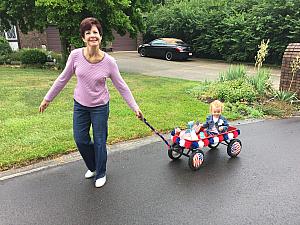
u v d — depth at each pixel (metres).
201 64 17.38
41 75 11.42
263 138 5.36
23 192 3.48
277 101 7.87
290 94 8.12
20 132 5.16
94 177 3.83
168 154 4.38
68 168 4.05
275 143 5.13
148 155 4.53
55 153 4.40
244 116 6.74
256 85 8.45
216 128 4.42
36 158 4.23
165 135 5.37
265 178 3.91
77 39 11.71
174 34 21.97
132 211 3.17
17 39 20.17
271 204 3.32
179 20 21.00
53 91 3.47
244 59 18.05
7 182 3.68
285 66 8.55
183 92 8.68
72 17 11.39
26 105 6.91
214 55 20.31
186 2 22.14
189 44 21.34
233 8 19.36
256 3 18.75
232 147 4.46
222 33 18.94
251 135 5.50
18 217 3.05
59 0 10.78
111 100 7.52
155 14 23.41
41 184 3.66
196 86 9.33
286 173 4.05
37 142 4.72
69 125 5.57
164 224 2.97
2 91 8.32
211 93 8.10
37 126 5.47
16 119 5.84
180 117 6.25
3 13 13.55
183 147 4.16
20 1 12.17
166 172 4.02
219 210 3.20
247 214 3.14
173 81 10.67
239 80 8.68
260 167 4.22
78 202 3.32
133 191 3.55
